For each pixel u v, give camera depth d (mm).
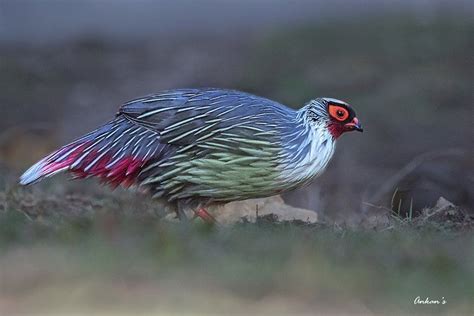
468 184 16703
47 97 28016
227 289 9734
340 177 20750
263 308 9430
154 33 35938
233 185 12867
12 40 33750
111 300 9375
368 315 9594
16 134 21312
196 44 34188
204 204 13234
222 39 34750
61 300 9375
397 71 28297
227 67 30500
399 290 10062
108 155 12891
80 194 15938
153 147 12812
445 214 14234
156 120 12805
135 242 10953
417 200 16203
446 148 23375
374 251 11172
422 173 17062
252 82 28734
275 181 12898
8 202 14664
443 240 12227
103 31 35625
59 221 12258
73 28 35875
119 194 15578
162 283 9789
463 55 28594
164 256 10406
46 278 9789
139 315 9094
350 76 28141
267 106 12945
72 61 31312
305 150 12953
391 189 16969
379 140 24078
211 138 12695
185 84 29297
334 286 9898
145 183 13039
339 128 13180
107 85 29312
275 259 10555
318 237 11812
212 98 12898
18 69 29703
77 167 12906
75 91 28688
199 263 10320
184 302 9391
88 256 10398
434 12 31281
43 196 15352
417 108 25750
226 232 11805
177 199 13125
